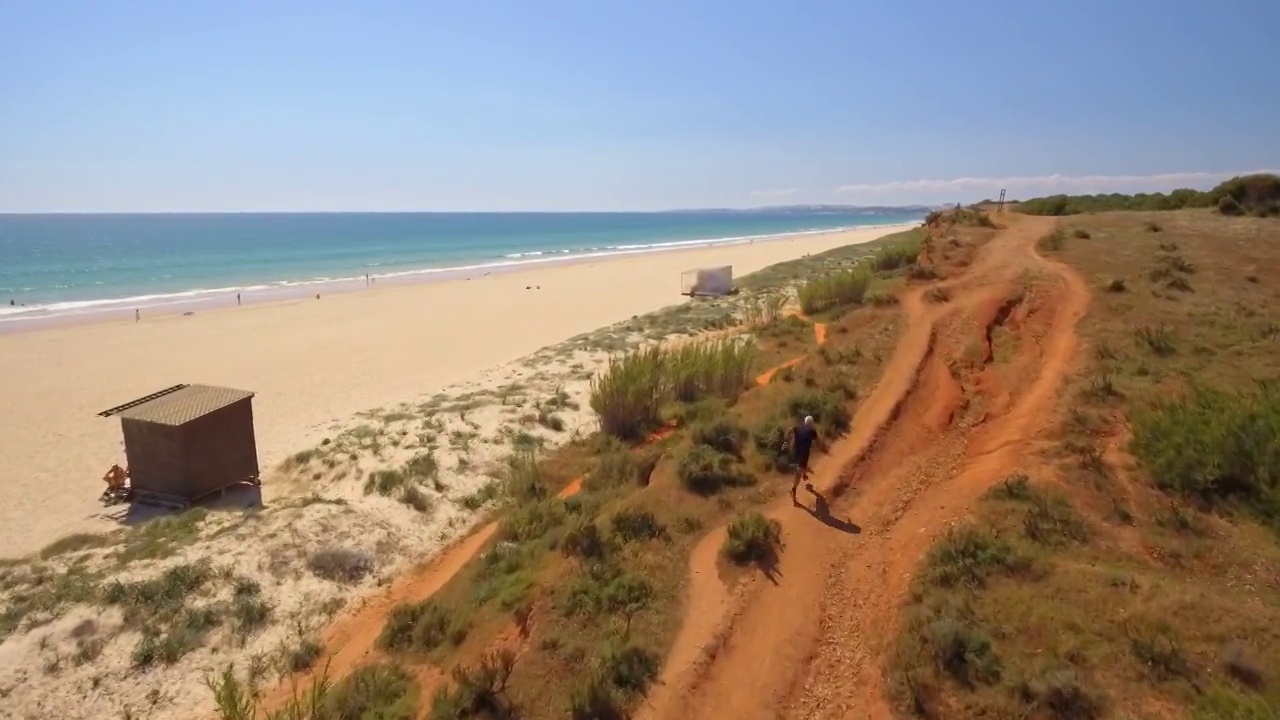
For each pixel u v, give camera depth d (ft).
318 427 83.10
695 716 31.53
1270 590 34.83
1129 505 42.75
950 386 65.26
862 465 53.47
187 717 37.73
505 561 46.78
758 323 108.06
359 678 38.11
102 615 43.09
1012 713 28.53
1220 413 47.39
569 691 33.27
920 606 35.58
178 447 61.31
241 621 44.42
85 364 114.11
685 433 61.67
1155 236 112.78
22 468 72.54
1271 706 27.02
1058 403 56.90
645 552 44.11
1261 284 82.74
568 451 69.77
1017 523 41.96
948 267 109.81
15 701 37.55
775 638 35.83
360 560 51.65
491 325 147.64
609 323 148.77
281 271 269.03
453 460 66.74
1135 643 30.89
